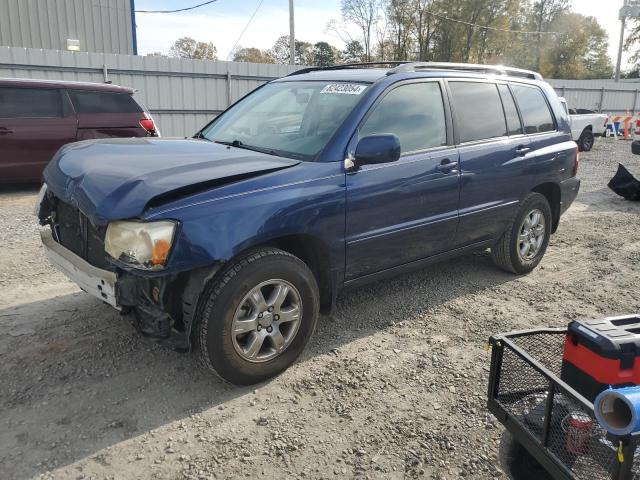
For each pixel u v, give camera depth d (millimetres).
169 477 2484
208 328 2939
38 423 2811
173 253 2752
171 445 2691
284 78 4770
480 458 2686
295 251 3586
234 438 2764
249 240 2988
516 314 4391
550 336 2822
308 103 4035
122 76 14883
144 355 3521
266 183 3141
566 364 2273
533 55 57906
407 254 4070
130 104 9625
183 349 2939
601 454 1950
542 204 5238
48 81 8883
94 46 19484
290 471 2551
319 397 3146
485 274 5312
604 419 1793
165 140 4113
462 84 4527
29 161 8672
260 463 2594
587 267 5672
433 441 2799
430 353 3701
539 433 2229
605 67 67812
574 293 4902
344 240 3551
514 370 2408
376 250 3797
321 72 4586
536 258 5352
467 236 4551
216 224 2877
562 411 2117
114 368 3357
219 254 2865
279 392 3180
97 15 19297
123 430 2791
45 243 3482
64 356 3471
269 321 3178
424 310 4406
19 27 18297
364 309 4383
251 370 3146
